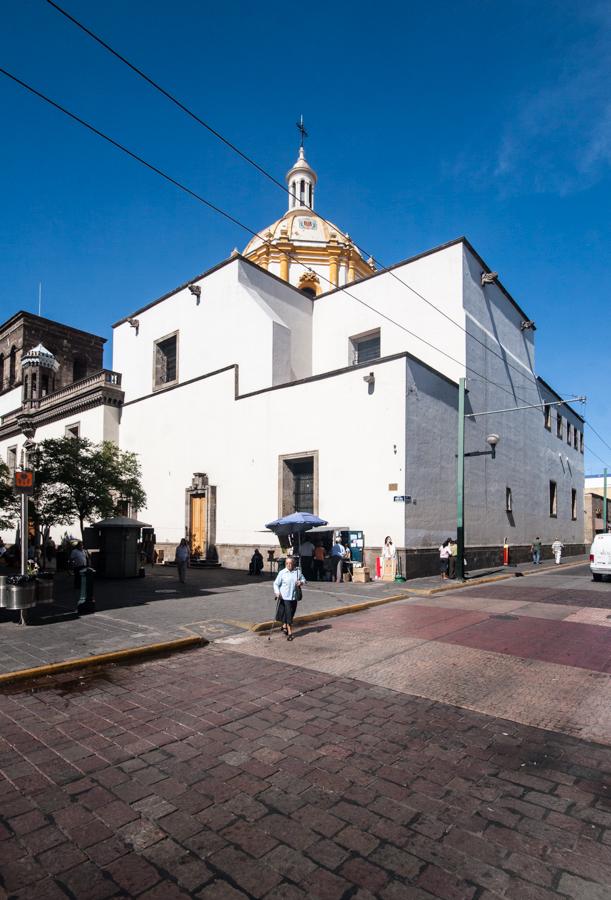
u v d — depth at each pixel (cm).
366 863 343
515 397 2992
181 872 335
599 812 407
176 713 605
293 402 2255
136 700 650
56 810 404
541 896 315
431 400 2091
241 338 2580
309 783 445
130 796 424
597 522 5588
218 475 2536
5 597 1019
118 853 353
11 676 718
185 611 1202
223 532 2470
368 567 1931
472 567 2366
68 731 554
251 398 2427
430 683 719
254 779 452
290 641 964
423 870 337
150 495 2891
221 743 524
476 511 2448
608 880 329
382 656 858
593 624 1120
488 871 337
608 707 632
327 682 721
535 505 3241
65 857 349
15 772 465
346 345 2756
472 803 417
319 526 1972
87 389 3225
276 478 2278
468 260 2491
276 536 2247
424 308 2511
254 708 621
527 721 588
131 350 3197
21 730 557
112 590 1571
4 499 2084
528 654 870
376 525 1938
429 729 563
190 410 2727
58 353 4475
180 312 2923
